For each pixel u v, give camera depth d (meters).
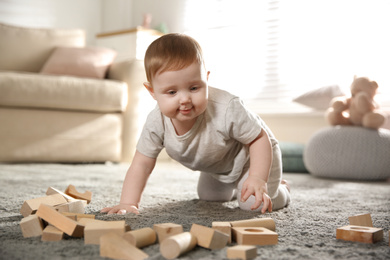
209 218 0.99
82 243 0.74
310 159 2.36
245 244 0.74
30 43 3.26
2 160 2.51
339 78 3.09
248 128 1.05
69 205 0.91
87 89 2.68
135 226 0.87
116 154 2.82
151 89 1.01
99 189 1.52
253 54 3.52
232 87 3.61
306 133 3.21
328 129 2.36
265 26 3.46
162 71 0.91
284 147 2.61
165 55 0.91
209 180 1.27
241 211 1.11
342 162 2.23
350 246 0.76
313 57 3.23
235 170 1.14
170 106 0.92
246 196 1.00
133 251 0.66
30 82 2.55
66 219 0.76
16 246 0.72
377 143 2.20
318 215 1.08
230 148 1.12
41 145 2.60
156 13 4.08
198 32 3.80
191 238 0.69
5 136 2.52
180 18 3.92
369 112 2.31
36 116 2.60
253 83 3.51
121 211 1.00
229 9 3.65
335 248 0.75
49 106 2.61
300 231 0.88
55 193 1.04
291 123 3.28
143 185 1.11
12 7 3.80
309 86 3.23
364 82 2.37
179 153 1.11
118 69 3.00
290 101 3.31
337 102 2.42
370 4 2.97
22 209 0.92
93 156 2.74
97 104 2.71
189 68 0.90
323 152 2.29
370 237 0.78
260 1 3.49
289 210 1.15
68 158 2.67
